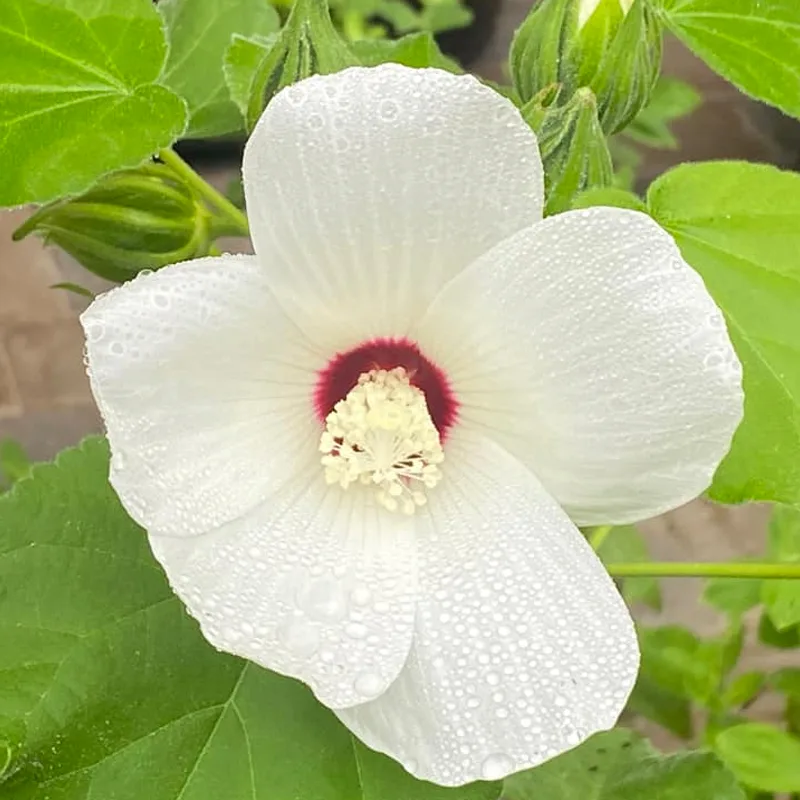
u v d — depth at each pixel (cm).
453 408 19
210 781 19
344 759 20
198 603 17
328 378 19
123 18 21
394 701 17
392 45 27
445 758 17
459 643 18
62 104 21
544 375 17
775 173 22
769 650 52
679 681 38
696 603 54
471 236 17
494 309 17
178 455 17
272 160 16
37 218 23
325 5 21
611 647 17
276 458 19
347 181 16
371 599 18
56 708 19
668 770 26
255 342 18
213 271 17
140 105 21
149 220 23
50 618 20
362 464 19
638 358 16
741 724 33
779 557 35
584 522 18
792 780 31
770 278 21
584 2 22
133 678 20
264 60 21
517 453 18
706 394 16
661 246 16
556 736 17
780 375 21
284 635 17
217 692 20
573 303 16
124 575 21
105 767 19
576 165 21
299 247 17
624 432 17
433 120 16
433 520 19
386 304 18
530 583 18
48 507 21
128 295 16
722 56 25
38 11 21
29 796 19
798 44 24
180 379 17
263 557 18
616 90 22
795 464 20
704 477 17
